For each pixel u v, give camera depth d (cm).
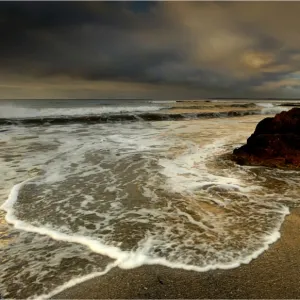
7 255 339
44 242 370
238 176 659
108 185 597
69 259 333
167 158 840
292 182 614
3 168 728
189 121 2166
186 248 353
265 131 874
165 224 418
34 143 1104
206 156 864
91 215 452
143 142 1123
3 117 2072
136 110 3133
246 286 285
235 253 340
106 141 1151
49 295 275
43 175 670
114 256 339
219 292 278
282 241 368
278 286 284
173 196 532
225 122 2066
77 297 273
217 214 452
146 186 589
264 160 766
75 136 1298
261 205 487
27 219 437
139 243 366
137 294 277
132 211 466
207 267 315
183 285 288
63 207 483
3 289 282
